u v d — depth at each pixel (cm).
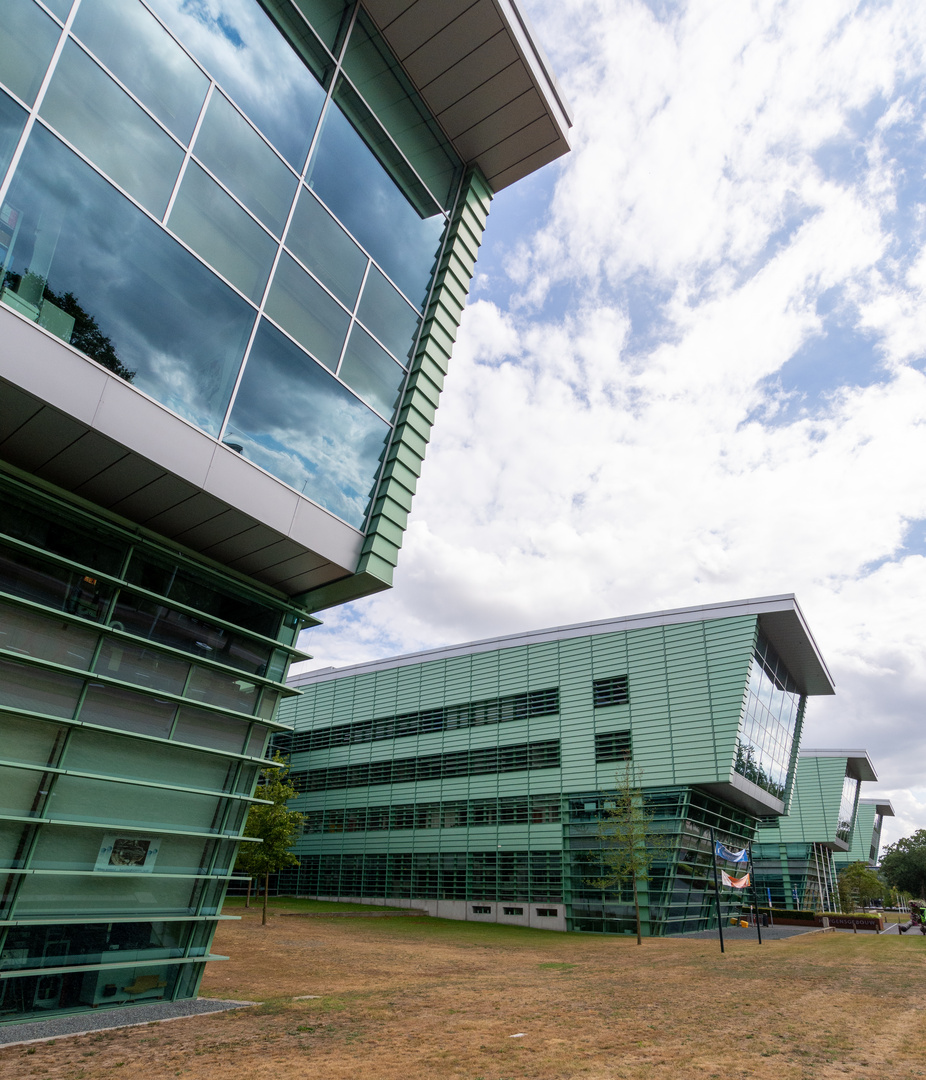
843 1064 841
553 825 4131
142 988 1119
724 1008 1266
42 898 996
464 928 3634
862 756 6750
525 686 4566
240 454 1103
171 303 1013
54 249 878
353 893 4962
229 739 1277
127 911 1099
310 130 1245
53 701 1028
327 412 1255
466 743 4719
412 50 1416
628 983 1641
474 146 1602
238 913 3497
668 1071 799
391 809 4972
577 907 3897
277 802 3105
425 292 1490
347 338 1298
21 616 1005
